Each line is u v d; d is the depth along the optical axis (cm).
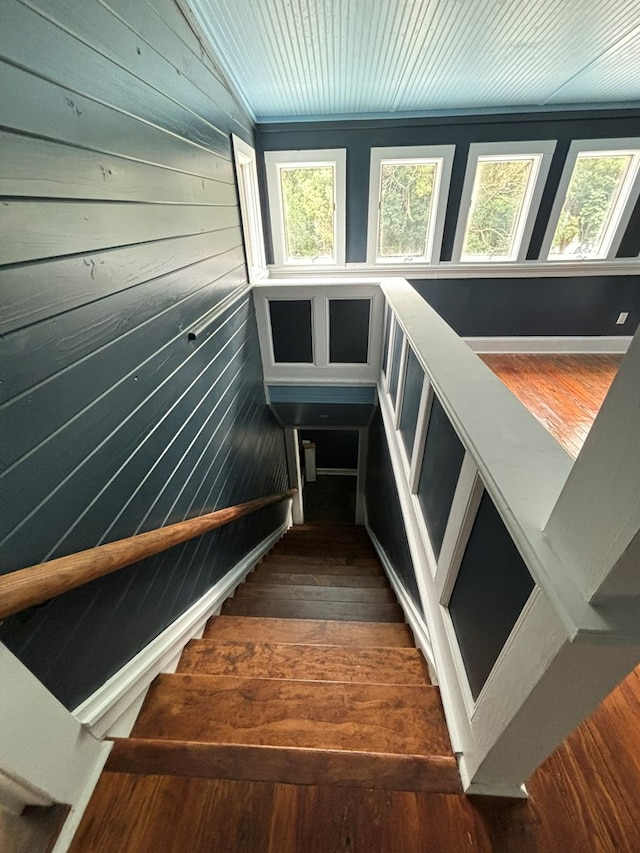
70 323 75
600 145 300
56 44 70
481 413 89
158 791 83
